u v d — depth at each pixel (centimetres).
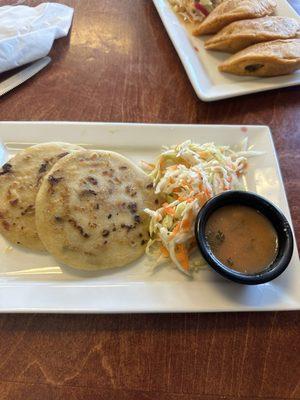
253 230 25
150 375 22
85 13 44
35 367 22
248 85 38
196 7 43
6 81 36
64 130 31
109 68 39
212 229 25
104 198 26
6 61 36
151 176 29
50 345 23
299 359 23
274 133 35
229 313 25
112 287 24
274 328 24
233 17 40
